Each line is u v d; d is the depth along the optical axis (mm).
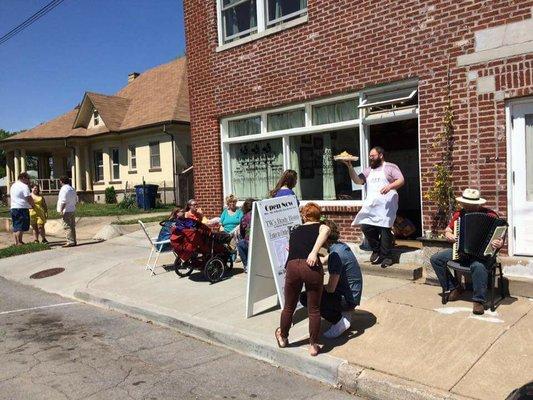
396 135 9930
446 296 6043
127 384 4688
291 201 6527
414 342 4980
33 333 6383
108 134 24969
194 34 11148
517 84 6715
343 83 8641
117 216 18219
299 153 9719
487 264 5609
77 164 27250
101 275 9359
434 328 5250
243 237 8414
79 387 4645
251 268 6195
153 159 23734
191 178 21047
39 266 10914
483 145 7055
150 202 20922
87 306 7781
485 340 4852
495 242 5504
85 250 12148
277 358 5094
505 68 6812
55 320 6992
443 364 4473
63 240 14234
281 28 9461
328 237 5227
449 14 7297
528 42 6602
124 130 24125
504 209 6926
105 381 4766
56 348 5766
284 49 9477
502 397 3869
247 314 6215
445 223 7473
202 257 8164
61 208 12688
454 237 5793
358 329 5441
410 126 9805
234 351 5539
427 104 7605
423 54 7609
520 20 6664
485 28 6961
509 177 6887
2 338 6203
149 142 23672
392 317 5664
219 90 10750
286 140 9828
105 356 5457
